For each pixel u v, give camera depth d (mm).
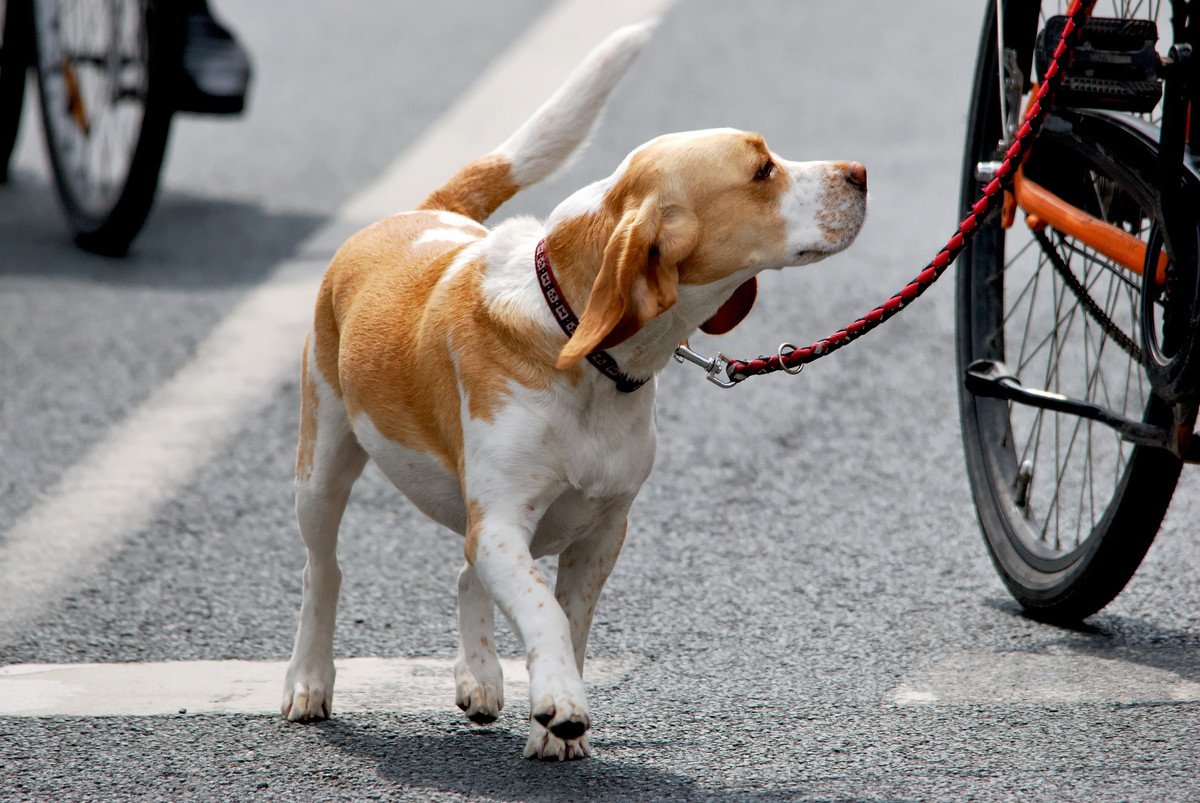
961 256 8094
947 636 7184
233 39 14016
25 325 12047
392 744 6250
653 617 7508
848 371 11008
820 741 6098
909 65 18328
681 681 6781
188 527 8773
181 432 10164
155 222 14727
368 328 6547
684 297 5848
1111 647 6973
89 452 9875
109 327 12008
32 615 7672
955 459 9508
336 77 19344
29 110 19031
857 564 8094
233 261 13523
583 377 5824
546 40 20219
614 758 6023
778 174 5848
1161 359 5996
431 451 6312
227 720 6508
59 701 6711
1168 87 5766
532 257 6020
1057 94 6434
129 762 6082
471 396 5945
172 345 11648
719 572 8031
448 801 5691
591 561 6305
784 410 10406
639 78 18094
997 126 7805
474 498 5914
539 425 5824
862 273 12711
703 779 5797
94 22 14484
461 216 7145
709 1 21516
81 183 14266
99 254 13859
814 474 9359
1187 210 5785
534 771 5934
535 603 5648
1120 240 6473
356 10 22703
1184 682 6535
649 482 9336
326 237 14062
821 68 18297
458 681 6527
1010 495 7754
